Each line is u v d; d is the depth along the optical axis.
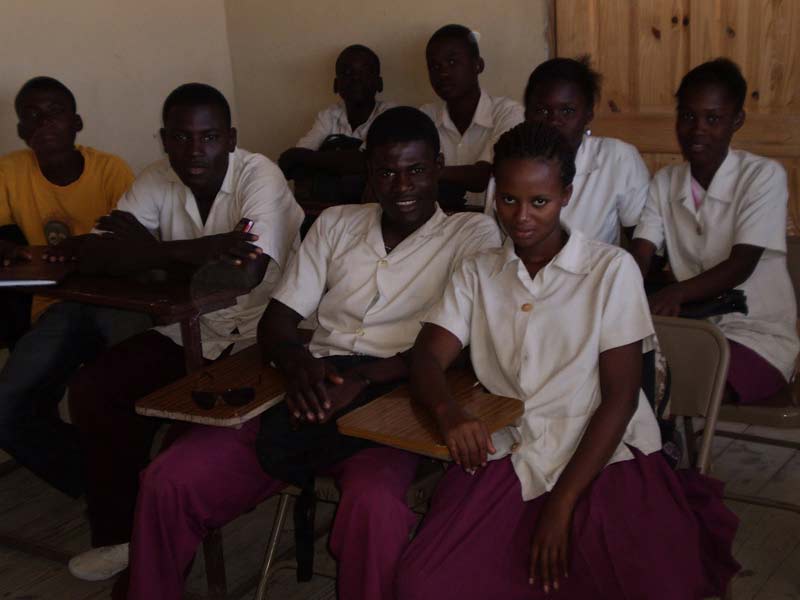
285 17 4.64
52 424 2.89
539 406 1.96
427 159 2.24
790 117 3.51
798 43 3.44
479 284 2.06
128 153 4.40
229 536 2.88
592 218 2.85
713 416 2.14
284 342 2.27
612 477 1.90
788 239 2.67
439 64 3.87
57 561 2.80
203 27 4.69
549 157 1.90
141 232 2.78
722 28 3.56
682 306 2.54
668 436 2.10
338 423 1.94
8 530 2.99
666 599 1.76
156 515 2.15
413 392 2.01
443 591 1.81
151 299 2.40
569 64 2.68
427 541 1.87
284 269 2.76
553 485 1.90
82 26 4.13
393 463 2.03
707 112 2.59
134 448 2.66
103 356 2.71
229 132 2.73
